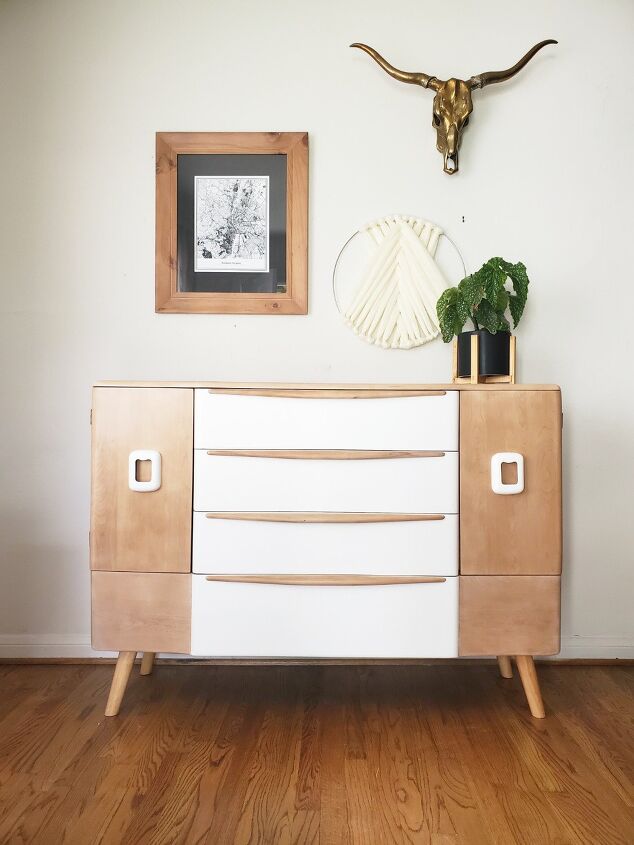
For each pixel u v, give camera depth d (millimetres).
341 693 2047
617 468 2354
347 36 2346
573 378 2352
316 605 1831
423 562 1836
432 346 2342
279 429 1838
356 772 1542
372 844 1271
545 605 1843
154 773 1529
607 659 2330
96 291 2336
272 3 2346
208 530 1835
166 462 1840
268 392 1837
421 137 2346
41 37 2336
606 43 2350
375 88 2344
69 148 2338
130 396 1843
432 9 2346
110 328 2336
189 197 2336
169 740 1703
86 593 2326
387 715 1878
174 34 2344
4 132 2334
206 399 1838
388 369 2342
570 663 2316
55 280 2336
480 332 2080
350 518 1826
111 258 2338
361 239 2344
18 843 1261
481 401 1844
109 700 1856
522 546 1843
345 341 2344
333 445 1836
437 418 1836
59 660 2297
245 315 2340
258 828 1317
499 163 2352
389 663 2318
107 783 1482
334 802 1413
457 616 1838
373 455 1826
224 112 2344
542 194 2352
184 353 2340
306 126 2346
